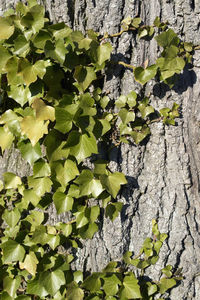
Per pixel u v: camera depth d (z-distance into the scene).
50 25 0.88
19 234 0.95
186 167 0.92
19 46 0.88
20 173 0.98
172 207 0.93
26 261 0.94
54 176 0.91
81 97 0.89
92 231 0.93
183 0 0.89
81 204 0.94
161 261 0.94
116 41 0.90
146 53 0.90
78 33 0.88
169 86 0.90
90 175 0.91
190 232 0.93
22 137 0.91
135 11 0.89
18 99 0.91
